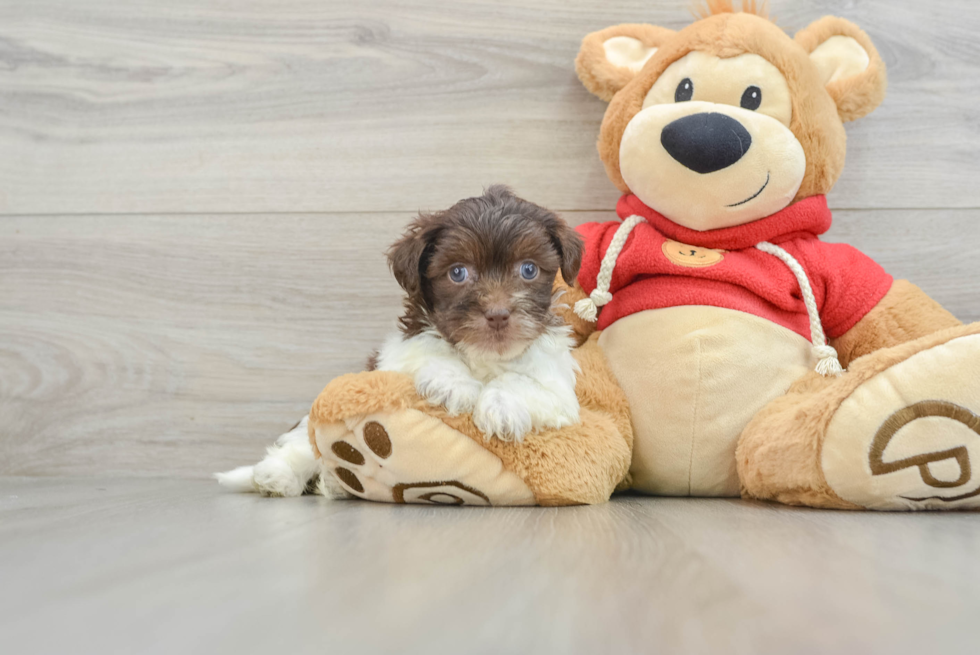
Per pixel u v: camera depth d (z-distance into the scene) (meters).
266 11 2.63
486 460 1.72
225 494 2.08
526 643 0.66
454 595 0.83
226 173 2.64
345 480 1.84
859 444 1.61
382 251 2.60
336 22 2.62
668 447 2.01
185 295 2.63
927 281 2.51
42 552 1.10
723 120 1.96
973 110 2.51
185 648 0.65
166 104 2.65
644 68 2.21
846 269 2.14
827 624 0.72
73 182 2.67
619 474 1.92
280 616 0.75
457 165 2.60
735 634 0.69
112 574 0.95
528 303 1.81
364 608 0.78
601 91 2.39
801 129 2.05
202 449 2.60
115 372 2.63
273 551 1.10
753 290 2.06
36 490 2.20
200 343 2.62
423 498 1.79
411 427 1.69
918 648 0.65
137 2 2.65
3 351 2.65
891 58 2.51
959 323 2.06
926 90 2.50
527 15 2.58
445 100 2.60
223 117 2.64
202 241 2.64
